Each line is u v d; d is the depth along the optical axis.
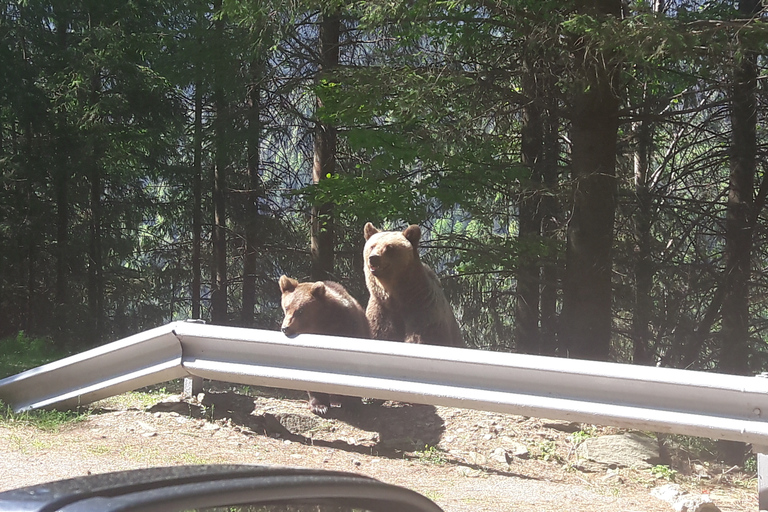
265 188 22.55
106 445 5.37
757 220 15.99
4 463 4.77
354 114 12.09
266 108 19.72
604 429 6.66
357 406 7.02
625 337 18.95
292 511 1.51
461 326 19.08
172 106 20.91
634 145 16.30
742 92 12.84
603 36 9.20
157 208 22.92
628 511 4.81
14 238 19.02
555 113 11.88
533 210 16.28
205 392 6.88
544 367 5.09
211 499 1.37
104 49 18.78
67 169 18.89
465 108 11.62
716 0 13.31
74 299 20.91
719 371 15.59
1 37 18.77
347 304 7.79
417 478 5.25
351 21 17.83
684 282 17.22
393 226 17.06
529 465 5.93
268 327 23.00
